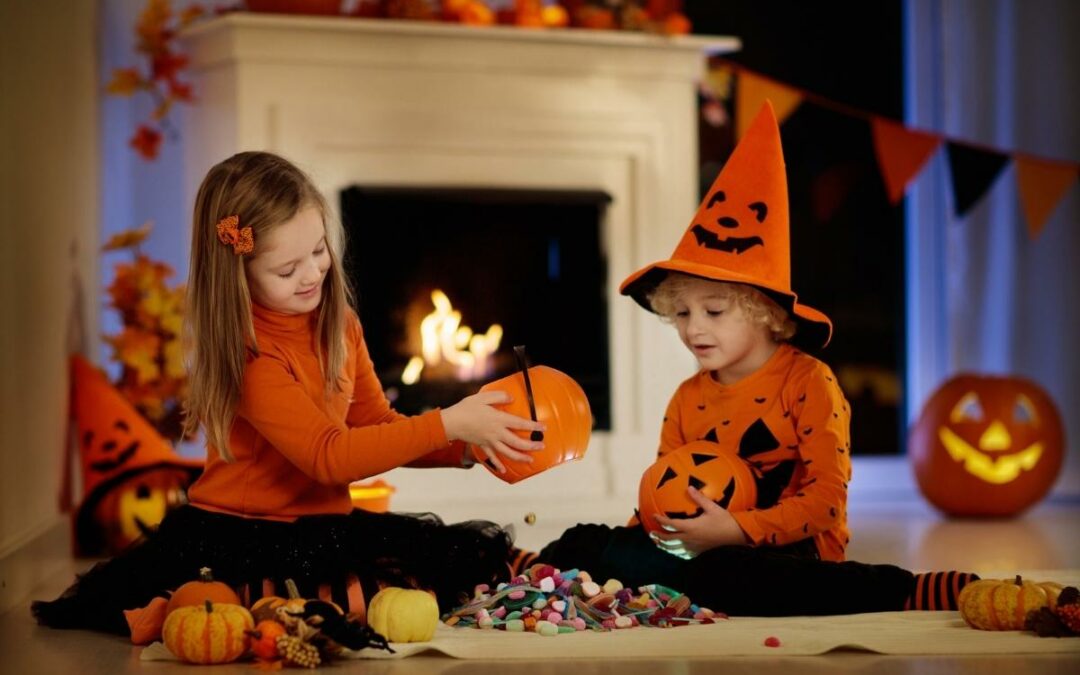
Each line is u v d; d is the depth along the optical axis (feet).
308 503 8.14
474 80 15.30
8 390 9.93
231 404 7.83
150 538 8.30
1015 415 15.64
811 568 8.08
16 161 10.48
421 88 15.17
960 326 17.88
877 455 18.56
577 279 15.58
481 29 15.08
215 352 7.82
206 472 8.20
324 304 8.18
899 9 18.45
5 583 9.21
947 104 17.89
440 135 15.24
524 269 15.44
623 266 15.71
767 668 6.61
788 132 18.30
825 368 8.87
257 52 14.66
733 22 18.17
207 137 15.03
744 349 8.87
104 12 15.96
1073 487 17.47
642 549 8.77
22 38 10.80
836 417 8.68
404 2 15.11
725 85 18.08
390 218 15.06
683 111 15.88
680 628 7.58
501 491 15.21
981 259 17.81
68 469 12.85
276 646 6.80
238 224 7.74
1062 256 17.43
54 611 8.35
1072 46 17.34
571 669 6.64
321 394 8.12
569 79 15.55
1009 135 17.57
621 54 15.64
